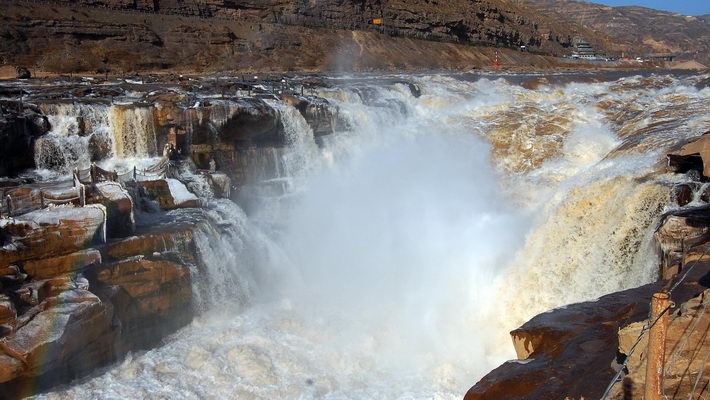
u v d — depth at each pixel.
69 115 22.95
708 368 8.72
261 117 24.86
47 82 33.97
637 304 11.91
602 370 9.83
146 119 23.08
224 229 20.05
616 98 35.09
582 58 113.38
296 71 57.44
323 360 16.64
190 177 22.22
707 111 28.73
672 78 48.59
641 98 35.00
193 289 17.86
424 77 49.00
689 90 39.94
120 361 15.96
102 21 48.97
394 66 69.69
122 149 23.02
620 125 28.91
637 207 18.47
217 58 54.31
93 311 14.84
